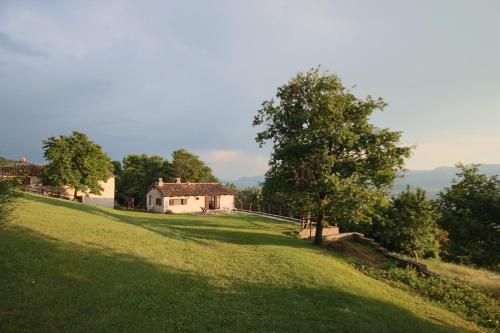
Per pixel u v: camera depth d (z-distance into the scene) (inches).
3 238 449.1
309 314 403.9
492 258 877.8
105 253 494.6
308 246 917.8
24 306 294.4
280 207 1947.6
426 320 484.4
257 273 543.5
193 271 497.4
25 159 1900.8
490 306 625.3
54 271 379.9
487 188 917.8
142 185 2758.4
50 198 1094.4
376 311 462.6
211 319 343.0
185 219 1421.0
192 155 2989.7
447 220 997.2
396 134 884.6
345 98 889.5
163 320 320.8
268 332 335.6
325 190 866.1
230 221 1465.3
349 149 917.2
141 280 413.7
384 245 1270.9
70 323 283.3
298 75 930.1
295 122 891.4
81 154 1701.5
